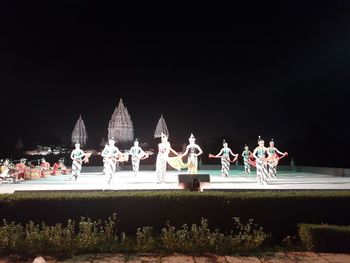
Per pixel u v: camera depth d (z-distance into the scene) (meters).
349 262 7.57
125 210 9.52
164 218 9.51
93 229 9.26
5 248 8.09
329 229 8.41
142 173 28.19
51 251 8.07
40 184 17.38
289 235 9.47
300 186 15.35
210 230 9.45
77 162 20.16
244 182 17.91
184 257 7.89
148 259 7.75
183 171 30.66
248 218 9.53
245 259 7.78
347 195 9.80
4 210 9.38
